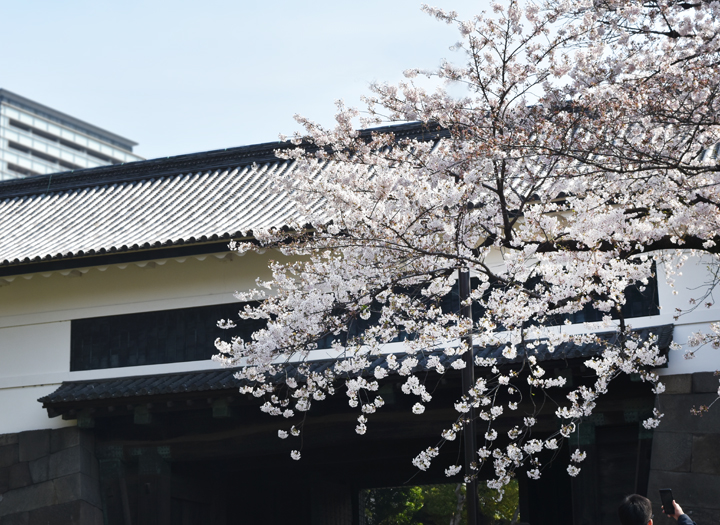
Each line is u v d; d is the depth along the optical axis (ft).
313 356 39.29
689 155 22.95
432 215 22.67
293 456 25.86
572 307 22.30
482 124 22.94
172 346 42.60
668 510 15.83
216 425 41.42
